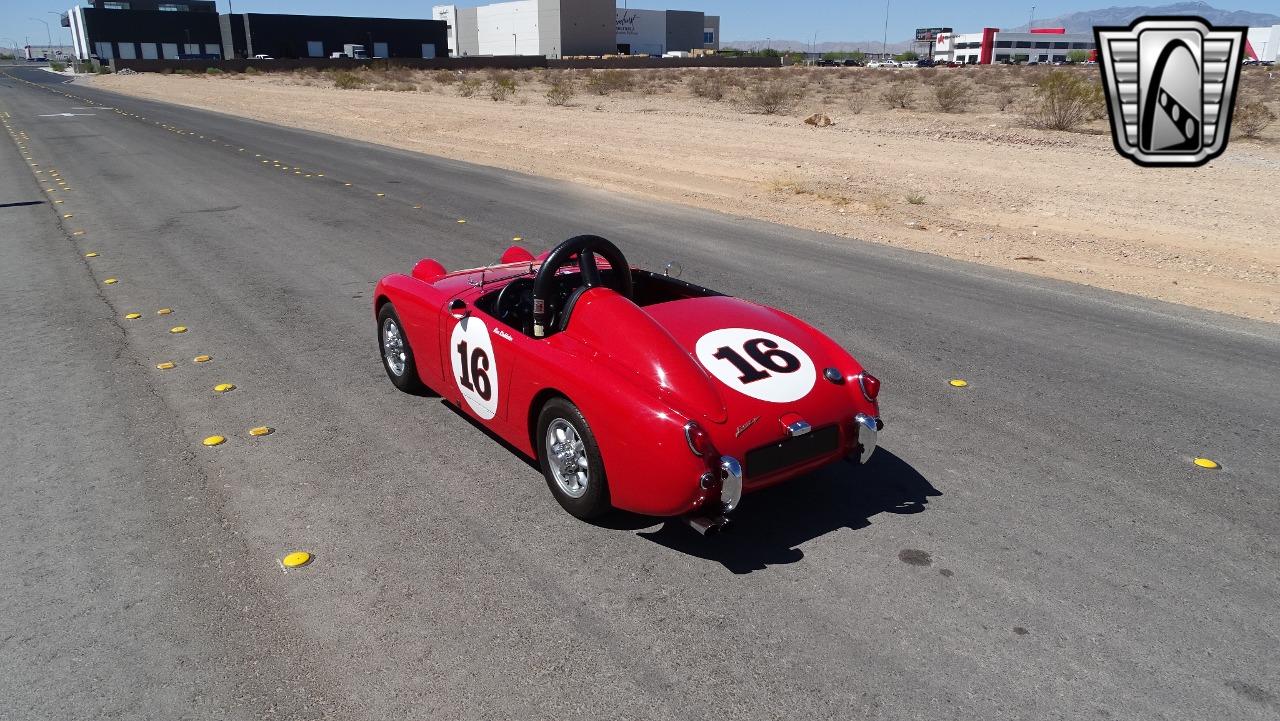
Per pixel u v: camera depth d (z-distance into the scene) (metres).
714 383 4.04
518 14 138.00
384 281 6.07
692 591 3.82
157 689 3.20
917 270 10.04
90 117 33.84
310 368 6.68
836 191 16.50
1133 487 4.80
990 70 71.81
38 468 4.99
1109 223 13.58
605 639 3.48
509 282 5.16
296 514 4.47
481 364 4.94
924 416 5.79
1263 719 3.06
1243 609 3.69
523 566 4.00
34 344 7.24
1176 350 7.20
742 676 3.27
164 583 3.87
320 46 119.75
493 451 5.23
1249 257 11.22
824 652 3.41
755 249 11.05
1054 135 25.22
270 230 12.12
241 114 35.44
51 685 3.22
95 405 5.93
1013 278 9.73
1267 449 5.30
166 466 5.01
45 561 4.04
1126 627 3.57
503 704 3.11
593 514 4.31
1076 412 5.87
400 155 21.69
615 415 3.92
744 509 4.58
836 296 8.79
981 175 18.52
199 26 115.31
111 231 12.06
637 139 25.14
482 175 18.09
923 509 4.56
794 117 32.78
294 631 3.54
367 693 3.18
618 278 5.01
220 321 7.88
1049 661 3.36
